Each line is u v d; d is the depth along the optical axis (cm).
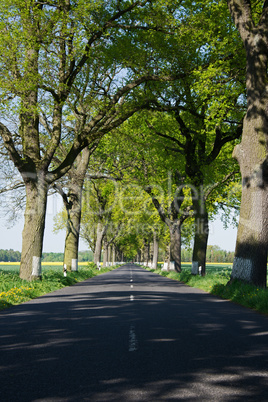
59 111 2122
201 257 2859
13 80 1833
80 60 2150
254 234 1573
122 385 445
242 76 2200
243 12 1684
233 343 665
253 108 1605
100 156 3944
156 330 787
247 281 1567
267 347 636
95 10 2039
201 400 399
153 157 3797
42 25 1869
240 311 1121
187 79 2406
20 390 429
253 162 1586
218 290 1680
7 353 595
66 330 788
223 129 2861
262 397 407
